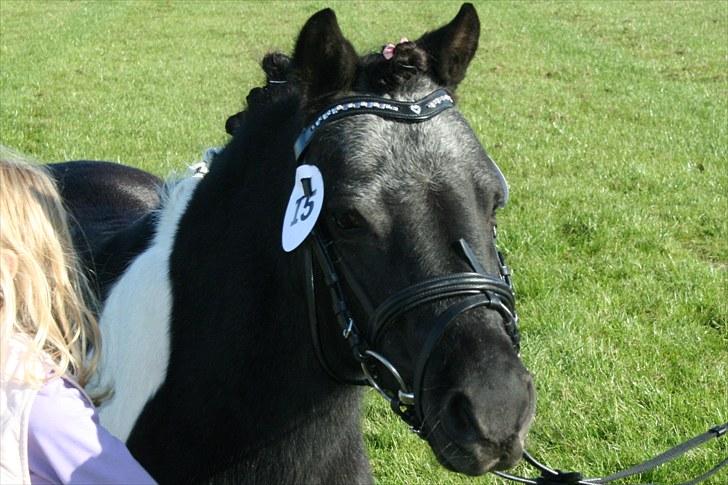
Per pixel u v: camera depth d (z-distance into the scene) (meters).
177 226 3.24
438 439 2.50
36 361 2.15
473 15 2.86
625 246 7.65
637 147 10.75
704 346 6.06
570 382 5.53
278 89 3.22
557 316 6.32
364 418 5.15
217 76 14.99
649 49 17.39
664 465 4.80
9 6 22.45
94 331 2.45
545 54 16.88
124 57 16.50
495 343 2.47
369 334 2.66
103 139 10.73
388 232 2.57
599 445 5.00
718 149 10.65
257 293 2.94
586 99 13.47
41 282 2.23
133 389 3.15
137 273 3.25
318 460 3.03
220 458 2.97
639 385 5.49
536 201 8.55
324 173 2.66
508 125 11.78
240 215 3.01
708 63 16.08
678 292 6.80
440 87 2.83
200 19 20.89
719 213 8.46
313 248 2.75
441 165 2.62
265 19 20.91
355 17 20.78
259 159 3.03
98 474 2.16
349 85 2.77
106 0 23.55
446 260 2.54
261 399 2.94
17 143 10.48
